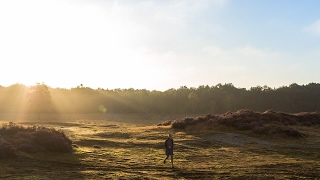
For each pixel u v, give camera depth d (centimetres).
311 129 3859
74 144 2411
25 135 2031
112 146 2525
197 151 2358
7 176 1219
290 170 1534
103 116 10375
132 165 1628
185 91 15300
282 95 12988
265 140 3127
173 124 4072
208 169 1554
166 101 13175
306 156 2125
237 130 3691
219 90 14962
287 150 2448
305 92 13125
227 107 12431
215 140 3058
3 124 2331
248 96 13512
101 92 16762
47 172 1338
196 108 12662
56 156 1780
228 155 2152
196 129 3853
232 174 1426
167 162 1781
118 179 1253
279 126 3528
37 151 1847
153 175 1380
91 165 1575
